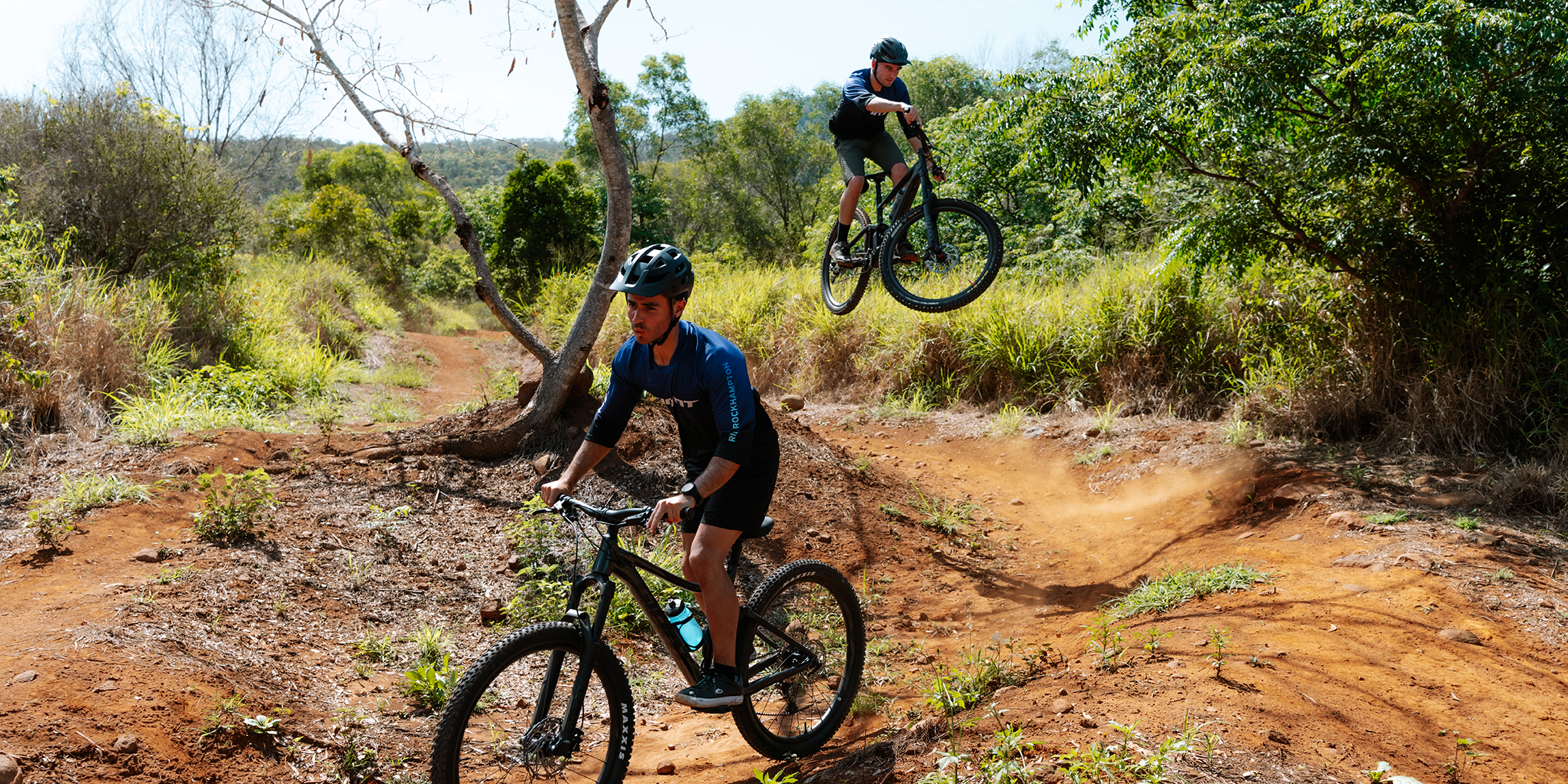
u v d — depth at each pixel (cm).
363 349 1563
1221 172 782
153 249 1132
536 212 3372
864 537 644
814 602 385
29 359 719
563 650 298
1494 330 673
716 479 297
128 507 513
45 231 1009
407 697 379
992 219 548
